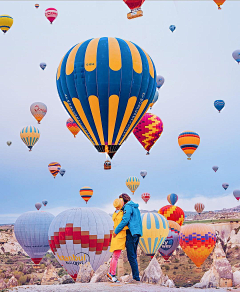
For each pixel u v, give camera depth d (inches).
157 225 1712.6
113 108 1147.3
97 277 540.7
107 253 1555.1
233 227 3016.7
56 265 2522.1
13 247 3403.1
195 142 1995.6
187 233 1841.8
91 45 1166.3
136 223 466.3
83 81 1136.8
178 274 2438.5
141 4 1228.5
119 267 1419.8
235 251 2805.1
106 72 1130.0
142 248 1729.8
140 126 1775.3
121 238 471.2
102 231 1536.7
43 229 2000.5
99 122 1165.1
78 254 1517.0
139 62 1163.9
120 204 470.6
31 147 2202.3
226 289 443.8
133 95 1153.4
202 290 438.9
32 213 2057.1
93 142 1211.2
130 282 474.6
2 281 935.7
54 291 433.7
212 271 884.0
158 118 1806.1
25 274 2463.1
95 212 1590.8
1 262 2933.1
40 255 2017.7
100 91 1131.3
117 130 1182.9
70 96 1170.0
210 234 1822.1
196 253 1815.9
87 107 1152.8
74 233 1517.0
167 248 2050.9
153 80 1213.1
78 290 434.9
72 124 2161.7
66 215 1569.9
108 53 1144.8
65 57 1197.1
